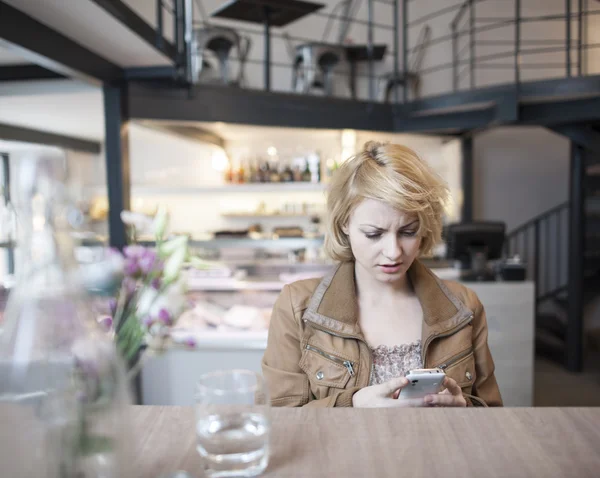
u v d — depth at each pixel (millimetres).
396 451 728
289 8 4531
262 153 5672
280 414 865
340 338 1293
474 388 1337
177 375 2744
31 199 544
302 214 5547
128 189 3309
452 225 3652
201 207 5723
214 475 652
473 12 6152
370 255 1210
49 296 540
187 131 4395
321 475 663
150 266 654
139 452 726
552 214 6191
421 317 1337
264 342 2701
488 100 4059
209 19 6172
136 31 2602
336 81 6215
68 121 4086
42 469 510
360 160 1214
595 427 799
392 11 6277
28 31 2328
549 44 6023
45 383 517
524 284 3398
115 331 653
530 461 695
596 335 5418
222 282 3162
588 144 4391
